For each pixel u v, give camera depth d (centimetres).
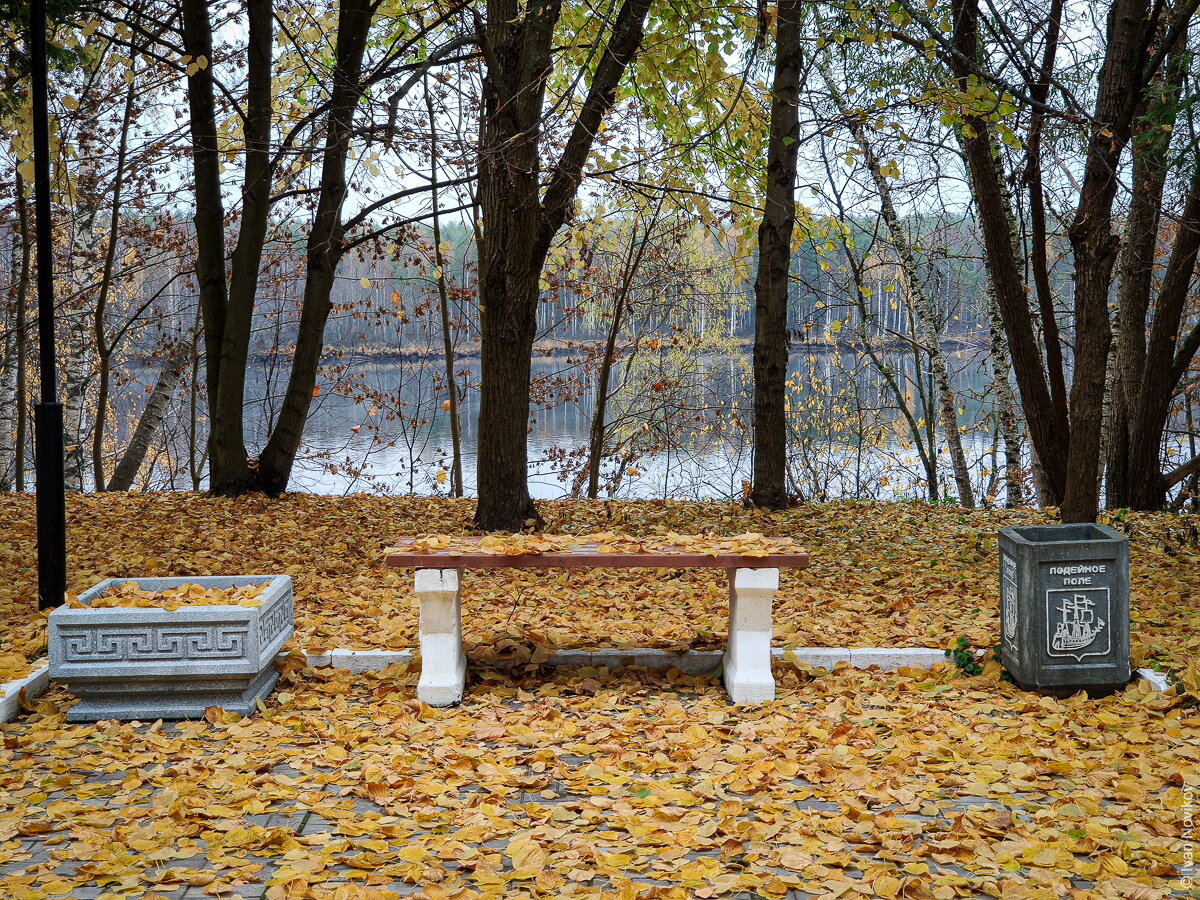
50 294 657
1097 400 846
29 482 2186
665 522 1102
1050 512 1164
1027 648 540
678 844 372
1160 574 812
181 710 527
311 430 2539
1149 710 507
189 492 1312
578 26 1236
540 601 761
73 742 487
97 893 340
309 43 1406
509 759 462
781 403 1194
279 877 342
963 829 376
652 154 943
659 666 608
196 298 1941
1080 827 380
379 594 775
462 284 1627
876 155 1105
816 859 360
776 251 1166
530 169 922
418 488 2000
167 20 1427
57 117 1103
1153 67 865
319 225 1256
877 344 2027
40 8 626
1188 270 1163
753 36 1112
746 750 473
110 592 562
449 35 1280
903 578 825
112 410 2427
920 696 549
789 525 1091
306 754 472
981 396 1903
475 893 333
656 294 1697
